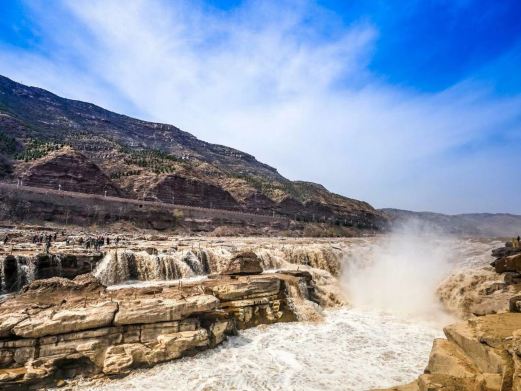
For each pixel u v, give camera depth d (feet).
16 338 52.75
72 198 225.97
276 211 465.06
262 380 56.95
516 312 49.16
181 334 63.31
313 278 125.70
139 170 366.43
